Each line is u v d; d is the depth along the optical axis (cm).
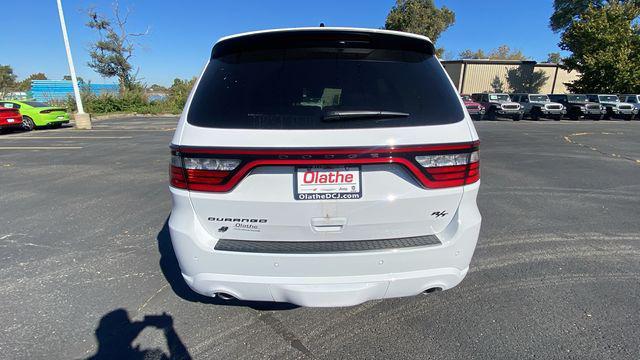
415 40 226
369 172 192
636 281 304
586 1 3500
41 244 379
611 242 383
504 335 238
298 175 189
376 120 192
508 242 382
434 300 278
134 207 498
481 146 1079
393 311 265
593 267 329
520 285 298
